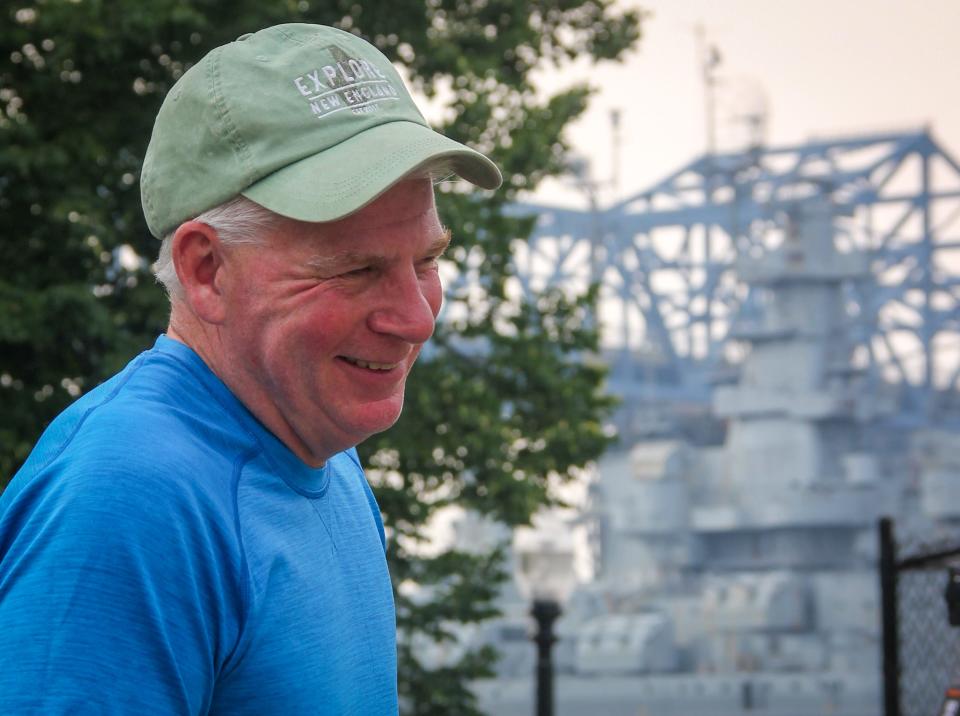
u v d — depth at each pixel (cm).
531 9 1576
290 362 172
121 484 157
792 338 8450
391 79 179
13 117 1180
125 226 1282
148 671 153
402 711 1476
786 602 7506
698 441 10669
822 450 8394
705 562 8494
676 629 7575
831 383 8394
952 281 11975
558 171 1441
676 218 11756
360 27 1391
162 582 156
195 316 179
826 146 12419
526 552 1542
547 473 1376
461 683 1462
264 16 1243
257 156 169
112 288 1281
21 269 1167
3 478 1064
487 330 1396
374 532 201
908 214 12125
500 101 1435
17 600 153
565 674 7181
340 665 176
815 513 8006
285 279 171
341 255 169
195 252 175
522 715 6531
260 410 176
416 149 168
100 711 150
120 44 1159
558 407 1385
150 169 178
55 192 1155
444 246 182
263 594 166
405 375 181
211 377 177
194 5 1217
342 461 202
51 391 1177
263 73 171
